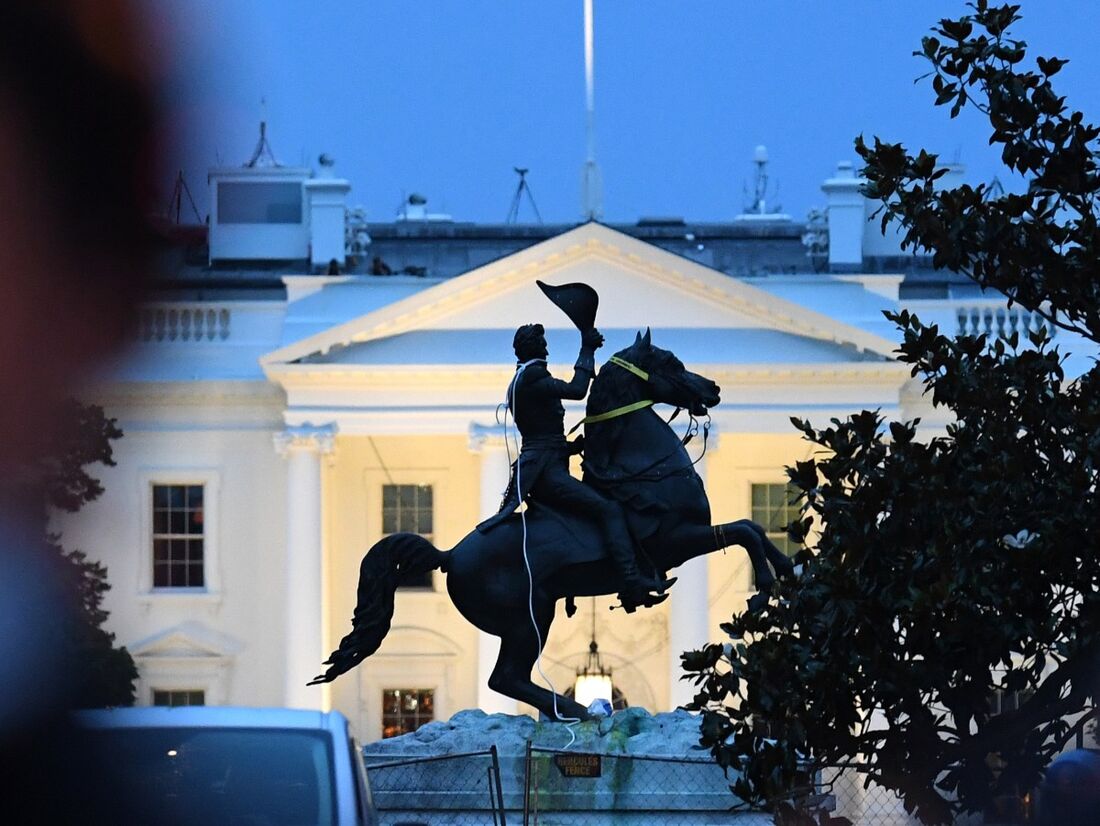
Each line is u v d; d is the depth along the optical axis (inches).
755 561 2298.2
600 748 2333.9
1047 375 2020.2
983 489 1809.8
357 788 1196.5
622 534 2289.6
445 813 2324.1
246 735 1218.6
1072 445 1879.9
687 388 2348.7
